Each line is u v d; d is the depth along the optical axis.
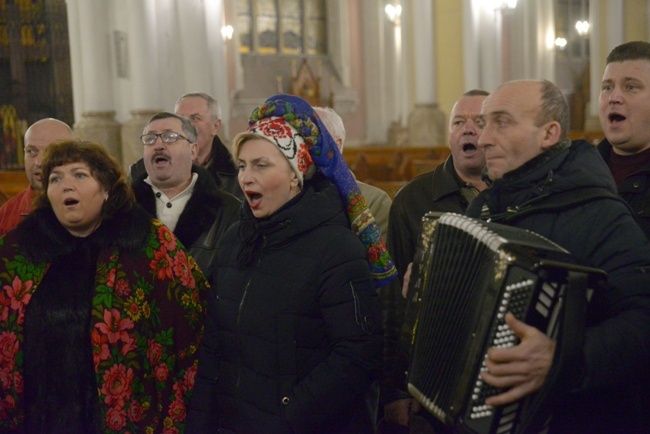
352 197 2.51
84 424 2.47
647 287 1.89
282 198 2.38
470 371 1.80
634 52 2.49
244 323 2.36
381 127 20.02
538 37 21.94
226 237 2.55
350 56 19.95
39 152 3.59
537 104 2.08
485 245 1.86
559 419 2.00
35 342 2.49
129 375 2.49
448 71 17.44
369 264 2.54
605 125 2.54
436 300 2.01
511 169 2.12
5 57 13.89
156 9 11.57
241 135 2.40
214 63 14.27
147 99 10.90
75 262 2.57
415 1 16.97
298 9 19.73
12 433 2.53
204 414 2.48
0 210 3.71
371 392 2.58
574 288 1.73
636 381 1.99
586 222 1.98
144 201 3.40
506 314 1.74
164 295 2.62
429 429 2.50
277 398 2.29
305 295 2.31
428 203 3.13
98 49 10.68
